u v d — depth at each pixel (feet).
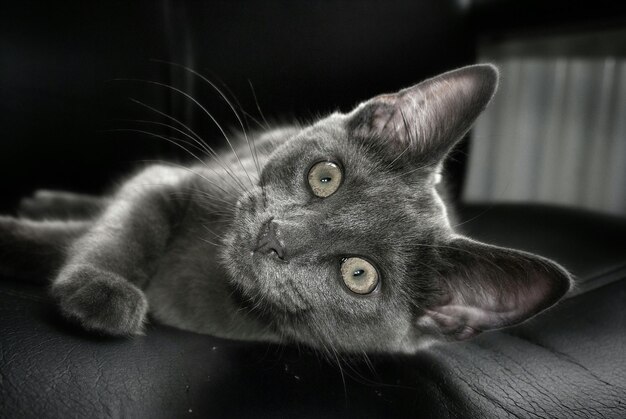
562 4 1.13
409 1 1.22
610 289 0.89
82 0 1.06
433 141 0.83
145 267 0.81
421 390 0.66
